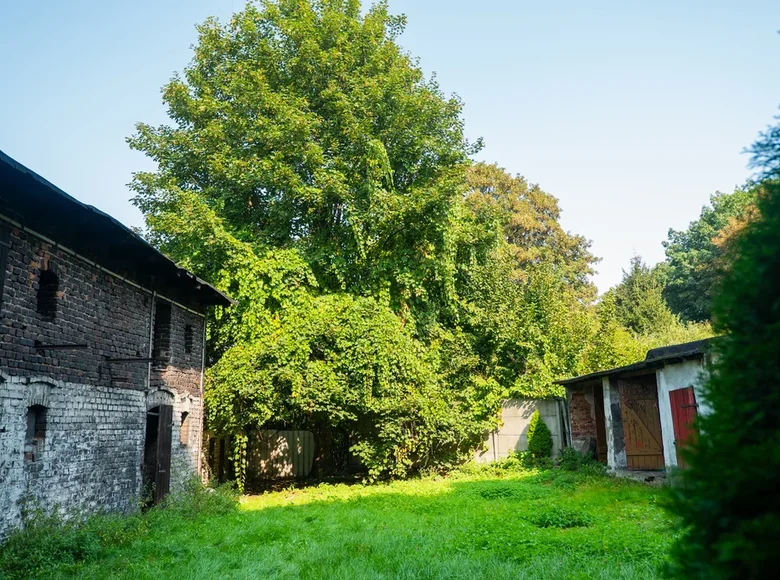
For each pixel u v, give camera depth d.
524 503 13.11
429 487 17.09
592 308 40.25
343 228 20.58
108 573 7.79
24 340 8.98
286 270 19.09
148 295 13.24
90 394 10.73
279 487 19.53
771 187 2.92
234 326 19.06
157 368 13.92
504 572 7.03
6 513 8.42
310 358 18.45
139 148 21.52
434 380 20.16
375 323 18.61
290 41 21.31
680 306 42.75
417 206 19.62
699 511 2.79
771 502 2.57
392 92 20.86
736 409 2.75
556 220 41.69
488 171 39.62
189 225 18.45
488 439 22.09
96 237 10.55
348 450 22.27
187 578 7.37
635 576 6.58
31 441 9.35
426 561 7.80
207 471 18.50
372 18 22.31
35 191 8.46
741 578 2.58
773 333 2.70
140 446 12.53
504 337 22.12
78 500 10.20
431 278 21.81
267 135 19.17
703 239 42.31
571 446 21.41
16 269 8.89
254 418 17.17
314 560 8.27
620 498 13.07
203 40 22.09
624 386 18.06
